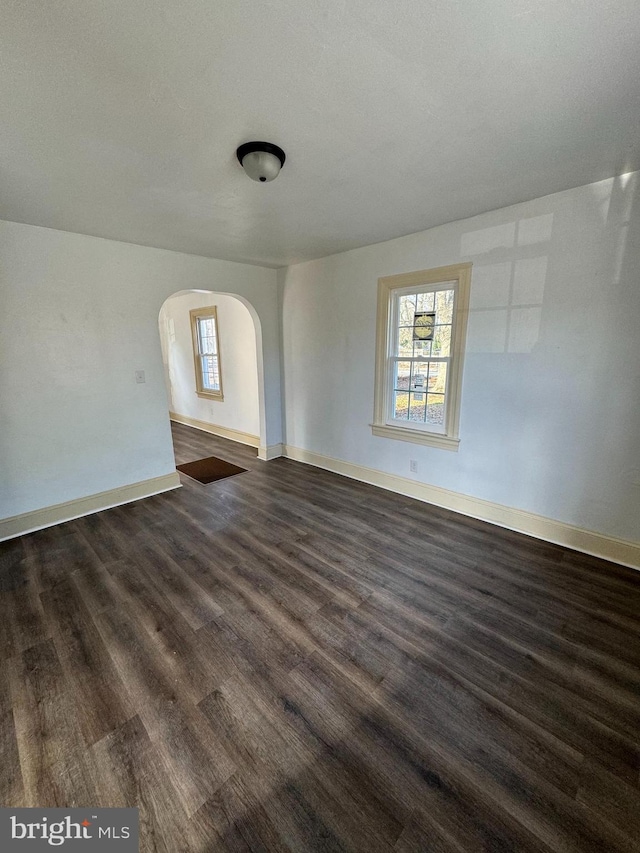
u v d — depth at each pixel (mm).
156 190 2148
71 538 2854
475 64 1218
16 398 2809
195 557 2578
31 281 2781
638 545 2357
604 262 2229
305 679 1618
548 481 2672
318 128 1576
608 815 1137
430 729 1400
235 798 1192
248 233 2994
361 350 3691
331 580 2309
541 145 1737
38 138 1620
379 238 3188
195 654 1754
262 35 1100
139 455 3557
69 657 1742
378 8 1019
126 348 3346
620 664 1682
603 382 2342
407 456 3529
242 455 5039
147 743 1357
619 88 1334
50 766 1285
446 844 1079
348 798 1190
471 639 1830
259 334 4402
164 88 1315
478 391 2906
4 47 1115
